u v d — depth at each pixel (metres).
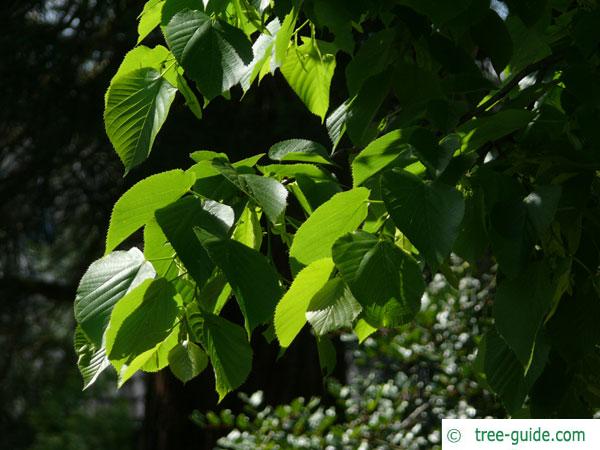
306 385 4.50
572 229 1.42
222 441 3.10
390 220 1.42
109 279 1.34
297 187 1.54
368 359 3.70
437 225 1.30
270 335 1.52
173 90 1.46
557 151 1.44
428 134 1.37
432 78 1.61
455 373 3.15
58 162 4.64
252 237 1.50
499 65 1.60
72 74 4.46
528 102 1.53
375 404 3.08
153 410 4.68
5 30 4.33
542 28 1.68
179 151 4.09
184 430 4.58
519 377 1.45
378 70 1.65
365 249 1.33
